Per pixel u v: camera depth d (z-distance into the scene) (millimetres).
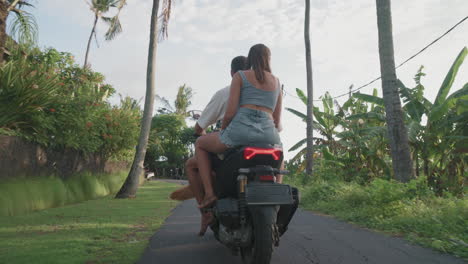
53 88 7445
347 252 3463
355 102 15695
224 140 2662
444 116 10594
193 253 3383
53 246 3523
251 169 2535
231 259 3176
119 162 14914
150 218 5895
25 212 6430
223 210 2564
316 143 16312
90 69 13422
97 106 10094
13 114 6691
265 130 2682
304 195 9648
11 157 6648
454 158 10820
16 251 3279
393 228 4770
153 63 11500
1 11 6191
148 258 3184
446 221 4590
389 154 14562
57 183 8055
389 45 7590
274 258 3227
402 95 11312
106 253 3309
